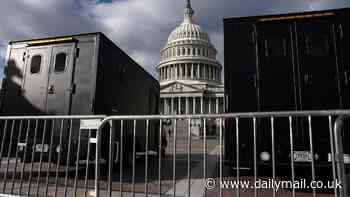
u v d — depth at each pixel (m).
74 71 6.39
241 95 5.44
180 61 80.44
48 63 6.66
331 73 5.10
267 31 5.58
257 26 5.65
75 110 6.15
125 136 7.54
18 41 7.09
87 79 6.24
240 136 5.29
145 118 4.04
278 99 5.25
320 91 5.08
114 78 7.08
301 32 5.41
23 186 5.32
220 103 72.19
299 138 4.96
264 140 5.11
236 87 5.50
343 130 4.68
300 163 4.83
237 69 5.57
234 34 5.75
